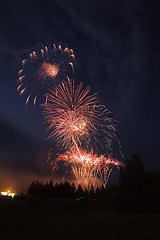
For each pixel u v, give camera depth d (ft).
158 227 36.47
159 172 76.74
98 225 40.19
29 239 32.24
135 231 34.99
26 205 70.23
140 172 77.46
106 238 32.35
